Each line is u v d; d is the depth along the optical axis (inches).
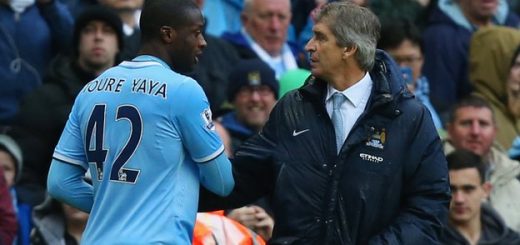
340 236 737.6
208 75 1127.6
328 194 740.0
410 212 748.6
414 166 747.4
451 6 1255.5
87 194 745.6
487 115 1082.1
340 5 747.4
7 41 1114.1
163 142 716.0
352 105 746.2
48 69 1071.6
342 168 740.7
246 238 812.6
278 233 747.4
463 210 985.5
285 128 749.9
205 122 722.8
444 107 1191.6
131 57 1072.2
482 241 989.2
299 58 1230.3
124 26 1143.0
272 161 751.7
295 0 1261.1
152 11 727.7
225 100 1114.7
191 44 730.8
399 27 1138.0
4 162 994.1
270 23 1182.9
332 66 743.1
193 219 723.4
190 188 724.0
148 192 715.4
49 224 956.6
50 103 1040.2
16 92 1111.6
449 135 1094.4
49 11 1132.5
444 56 1230.3
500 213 1040.2
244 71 1069.1
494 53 1200.8
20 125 1040.2
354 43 740.7
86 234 725.3
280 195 745.0
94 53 1050.1
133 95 721.0
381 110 745.0
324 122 746.2
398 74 754.2
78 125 738.2
